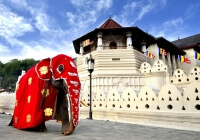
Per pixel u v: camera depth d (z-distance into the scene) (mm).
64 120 5164
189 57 49875
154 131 5547
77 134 4883
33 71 5953
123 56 31125
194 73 21844
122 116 8789
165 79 26500
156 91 8219
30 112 5367
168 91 7438
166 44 41656
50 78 5387
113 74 28344
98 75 28219
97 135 4762
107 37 35938
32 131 5340
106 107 9984
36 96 5402
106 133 5094
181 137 4645
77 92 4965
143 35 35406
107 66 30438
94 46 37781
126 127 6340
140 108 8352
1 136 4461
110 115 9391
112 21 38500
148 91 8125
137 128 6117
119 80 28078
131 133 5141
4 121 7891
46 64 5465
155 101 7824
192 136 4797
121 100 9250
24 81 6121
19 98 5965
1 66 108250
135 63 30688
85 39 36500
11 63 102688
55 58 5301
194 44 50531
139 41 38875
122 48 34938
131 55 31188
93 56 32094
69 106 4848
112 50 31547
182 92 7336
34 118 5219
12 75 98938
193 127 6336
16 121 5875
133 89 8836
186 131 5590
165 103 7473
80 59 35094
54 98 5531
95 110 10297
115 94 9586
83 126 6535
